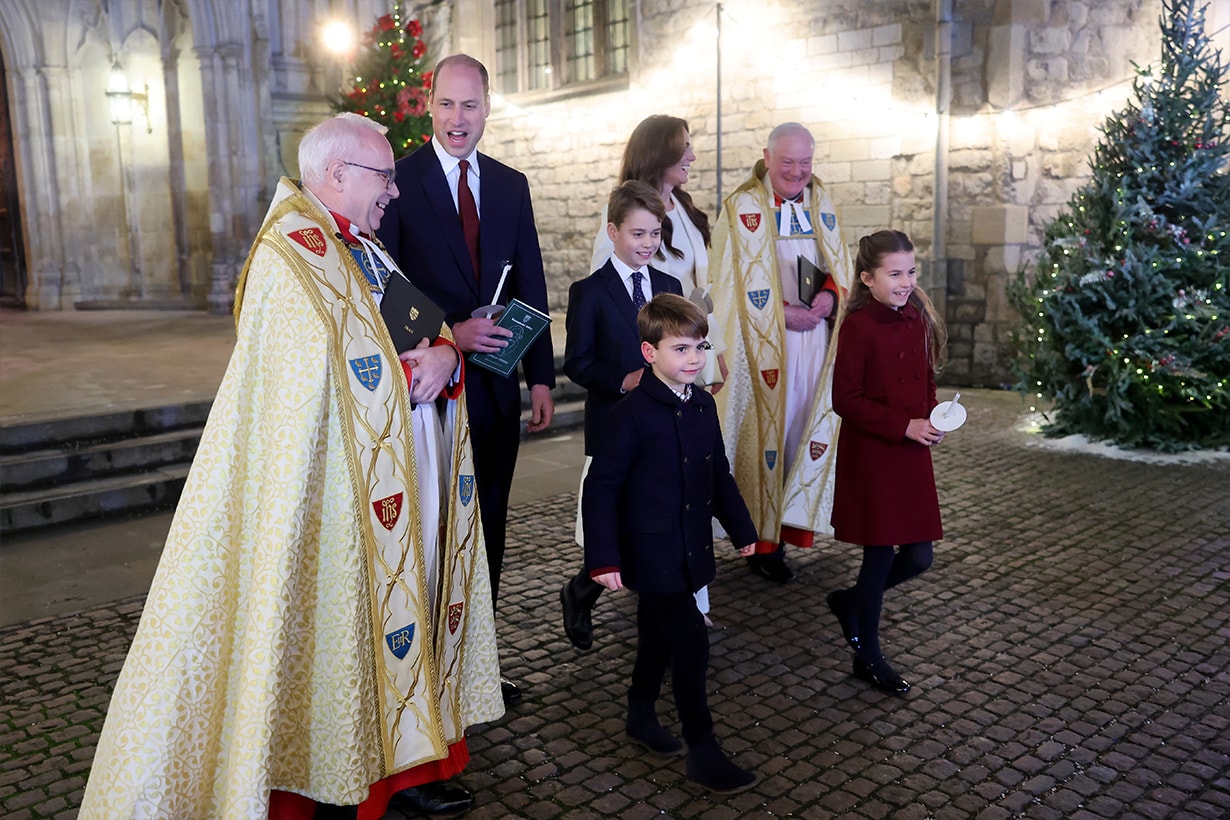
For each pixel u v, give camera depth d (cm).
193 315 1195
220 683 214
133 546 473
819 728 289
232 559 214
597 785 260
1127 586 401
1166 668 327
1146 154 634
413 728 233
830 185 936
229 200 1204
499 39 1289
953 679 321
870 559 309
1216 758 271
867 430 300
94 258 1312
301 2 1236
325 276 218
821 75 930
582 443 689
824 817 244
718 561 445
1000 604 384
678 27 1048
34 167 1273
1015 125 820
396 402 226
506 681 309
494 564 314
